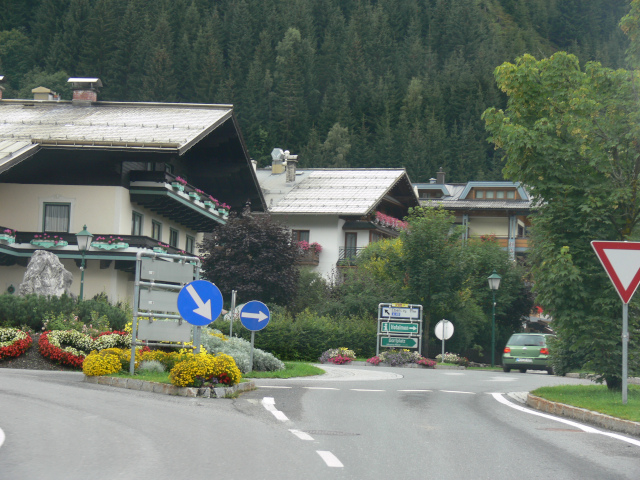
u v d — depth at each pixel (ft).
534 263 76.38
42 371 87.51
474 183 357.00
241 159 201.05
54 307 105.60
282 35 641.40
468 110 592.60
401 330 163.53
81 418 49.90
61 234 171.73
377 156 534.78
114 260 174.91
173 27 575.38
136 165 181.06
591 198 72.02
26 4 568.41
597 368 72.49
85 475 33.68
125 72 505.66
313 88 587.27
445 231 189.26
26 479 32.65
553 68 75.56
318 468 36.58
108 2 512.22
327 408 61.77
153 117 187.62
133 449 39.93
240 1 616.80
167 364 80.64
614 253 61.21
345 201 279.69
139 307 76.48
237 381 70.49
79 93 208.64
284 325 154.61
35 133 172.04
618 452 43.83
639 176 72.84
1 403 55.36
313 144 530.68
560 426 54.85
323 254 275.39
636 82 71.87
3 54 516.32
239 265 192.34
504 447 44.62
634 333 72.38
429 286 186.60
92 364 75.20
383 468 37.19
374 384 92.99
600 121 72.74
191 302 73.00
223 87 518.78
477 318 215.92
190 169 202.59
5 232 167.43
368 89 596.70
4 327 99.81
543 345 151.23
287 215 256.32
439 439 46.98
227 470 35.55
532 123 76.18
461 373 129.80
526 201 346.13
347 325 170.50
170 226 204.03
